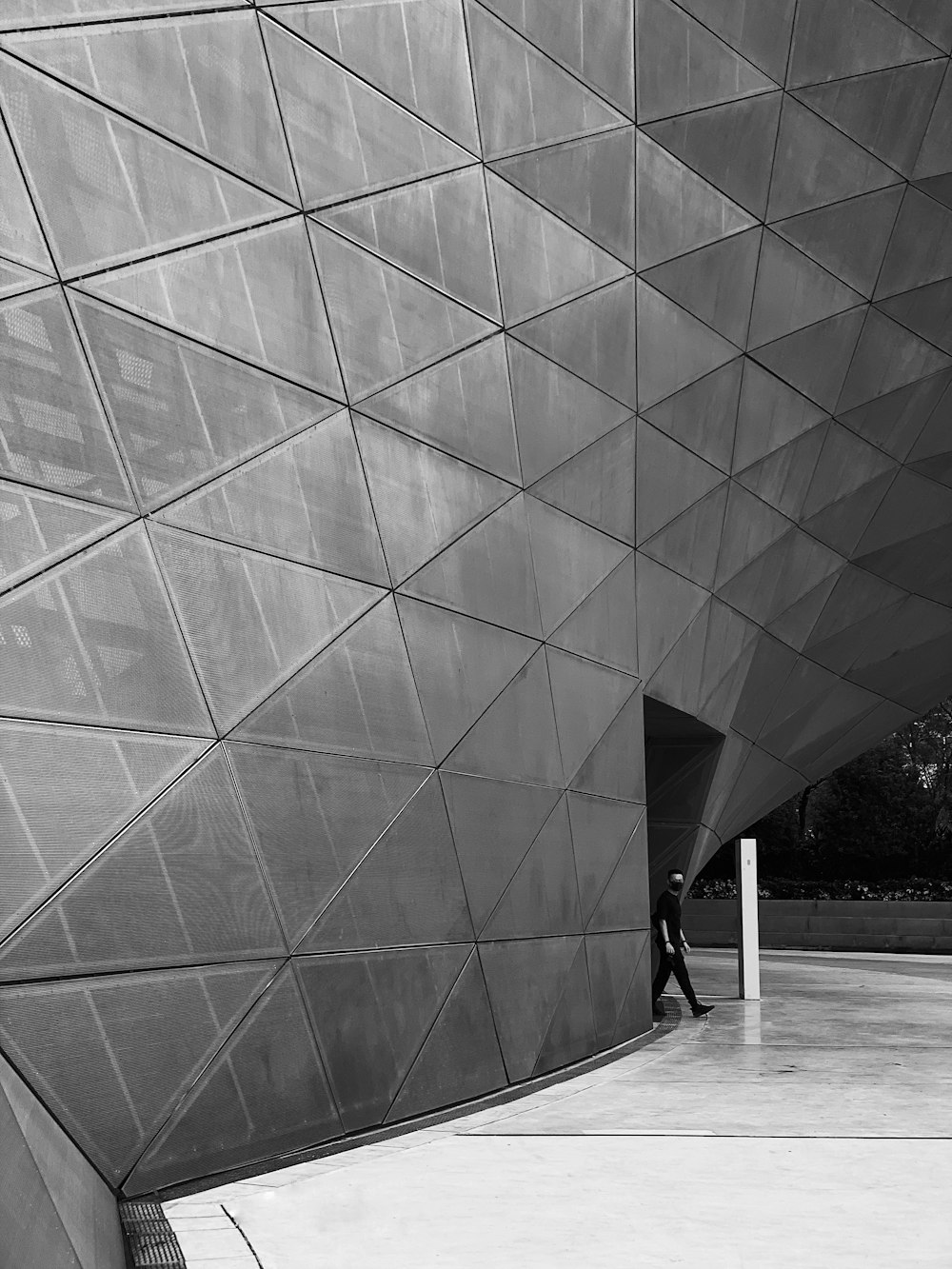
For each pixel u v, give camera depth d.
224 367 8.49
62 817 6.73
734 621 19.48
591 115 13.48
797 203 16.69
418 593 10.65
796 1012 19.73
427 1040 10.16
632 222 14.40
